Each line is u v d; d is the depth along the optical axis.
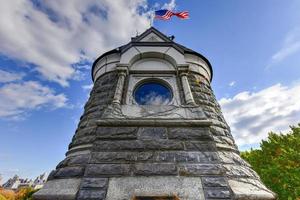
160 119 5.83
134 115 5.95
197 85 7.75
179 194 4.39
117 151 5.16
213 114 7.10
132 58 7.66
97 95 7.58
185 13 10.99
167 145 5.30
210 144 5.35
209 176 4.71
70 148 6.61
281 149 17.97
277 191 15.51
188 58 8.57
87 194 4.39
